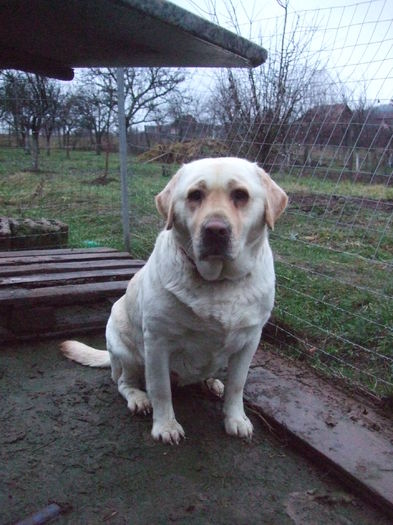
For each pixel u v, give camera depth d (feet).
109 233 8.77
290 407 3.68
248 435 3.44
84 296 5.16
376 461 3.06
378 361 4.38
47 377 4.25
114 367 3.99
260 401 3.76
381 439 3.31
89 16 1.90
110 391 4.04
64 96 11.87
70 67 3.04
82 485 2.92
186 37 2.05
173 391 4.06
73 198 11.00
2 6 1.85
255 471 3.12
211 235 2.79
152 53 2.49
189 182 3.01
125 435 3.43
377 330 4.82
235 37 2.09
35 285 5.29
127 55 2.59
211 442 3.40
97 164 13.39
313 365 4.40
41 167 11.53
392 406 3.70
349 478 2.95
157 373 3.33
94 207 10.54
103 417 3.65
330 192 6.84
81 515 2.68
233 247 2.84
